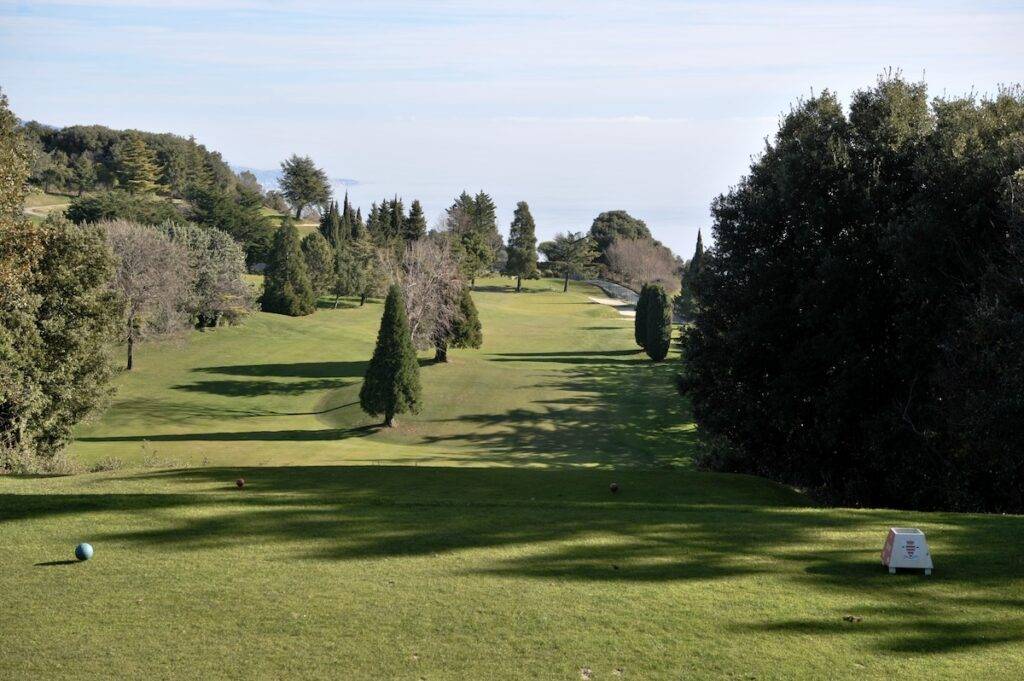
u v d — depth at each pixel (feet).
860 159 84.74
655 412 181.68
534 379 209.97
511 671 26.21
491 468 61.57
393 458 134.62
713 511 46.88
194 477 55.11
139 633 28.73
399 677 25.73
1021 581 34.55
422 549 38.58
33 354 97.71
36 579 33.81
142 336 216.54
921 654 27.71
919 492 76.95
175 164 466.70
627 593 32.96
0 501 44.98
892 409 77.56
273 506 45.93
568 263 435.12
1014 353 63.72
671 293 442.09
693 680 25.75
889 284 79.71
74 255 104.17
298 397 199.31
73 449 132.87
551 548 38.93
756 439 88.94
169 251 224.53
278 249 297.33
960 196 75.66
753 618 30.53
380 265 313.12
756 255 86.43
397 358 168.66
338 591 32.86
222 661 26.68
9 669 25.90
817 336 79.30
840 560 37.42
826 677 26.03
